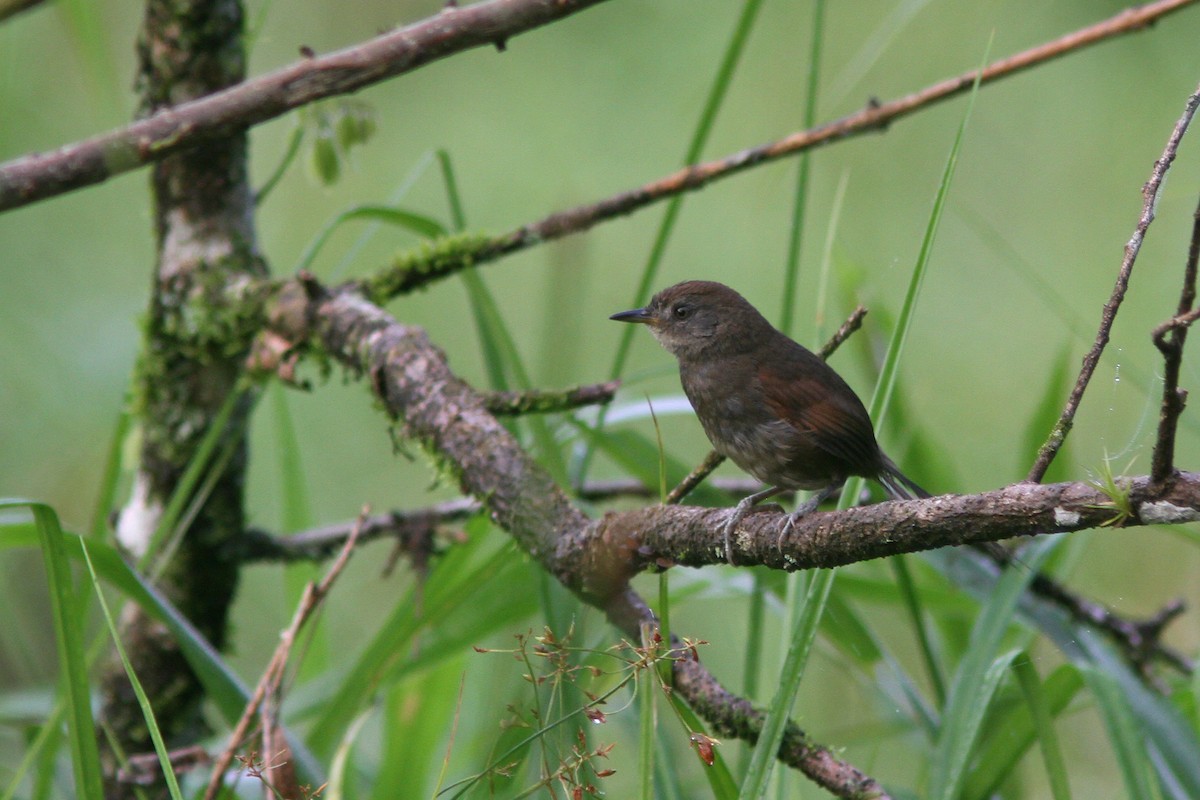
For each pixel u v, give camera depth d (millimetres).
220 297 7895
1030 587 7797
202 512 8180
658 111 12930
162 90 7891
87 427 11555
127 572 6141
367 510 6129
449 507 8125
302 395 12383
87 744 5125
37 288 11711
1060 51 7453
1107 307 4270
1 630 10758
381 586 12211
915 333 12922
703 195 13039
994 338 12875
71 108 11445
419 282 7809
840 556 4742
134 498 8500
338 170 7344
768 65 13109
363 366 7188
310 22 12922
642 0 13070
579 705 5883
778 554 4980
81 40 7117
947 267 13148
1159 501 3865
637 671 4789
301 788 5363
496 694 7559
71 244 11984
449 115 12930
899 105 7422
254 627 11891
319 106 7215
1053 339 12742
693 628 10719
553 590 6453
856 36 13227
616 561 5590
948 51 13250
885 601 8156
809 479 7543
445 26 6184
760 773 4633
